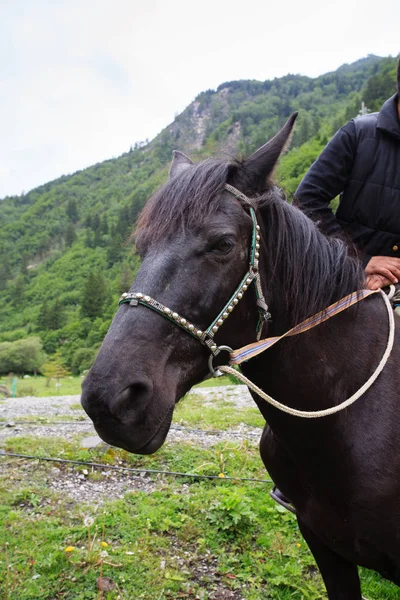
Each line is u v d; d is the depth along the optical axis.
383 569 1.77
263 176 1.58
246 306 1.52
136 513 3.97
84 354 45.25
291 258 1.63
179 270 1.40
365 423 1.69
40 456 5.18
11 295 101.94
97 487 4.53
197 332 1.40
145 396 1.29
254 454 5.42
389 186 2.15
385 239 2.19
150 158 187.12
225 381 14.60
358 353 1.77
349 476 1.67
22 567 3.17
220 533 3.60
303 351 1.66
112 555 3.32
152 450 1.34
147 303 1.37
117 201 151.50
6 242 145.75
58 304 76.06
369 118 2.23
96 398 1.25
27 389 19.23
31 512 3.99
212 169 1.51
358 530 1.68
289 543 3.52
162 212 1.48
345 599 2.01
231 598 2.96
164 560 3.30
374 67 165.25
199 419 7.24
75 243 123.81
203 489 4.40
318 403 1.68
